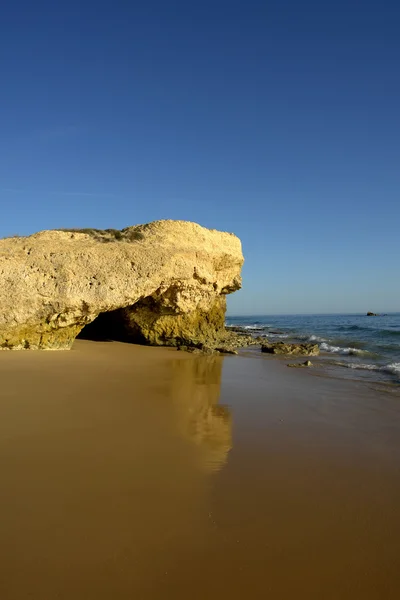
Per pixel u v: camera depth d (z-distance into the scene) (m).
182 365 15.43
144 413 7.99
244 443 6.57
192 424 7.45
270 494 4.80
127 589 3.14
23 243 16.77
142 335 22.38
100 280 16.61
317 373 14.37
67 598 3.02
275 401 9.70
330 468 5.63
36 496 4.50
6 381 10.15
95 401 8.63
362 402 9.73
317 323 69.56
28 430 6.59
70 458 5.57
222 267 23.02
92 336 24.38
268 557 3.60
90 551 3.58
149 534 3.88
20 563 3.38
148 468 5.39
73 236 18.53
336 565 3.51
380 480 5.26
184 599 3.06
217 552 3.64
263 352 21.94
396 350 22.98
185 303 20.78
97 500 4.47
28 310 15.31
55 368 12.32
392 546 3.80
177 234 20.89
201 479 5.14
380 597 3.14
